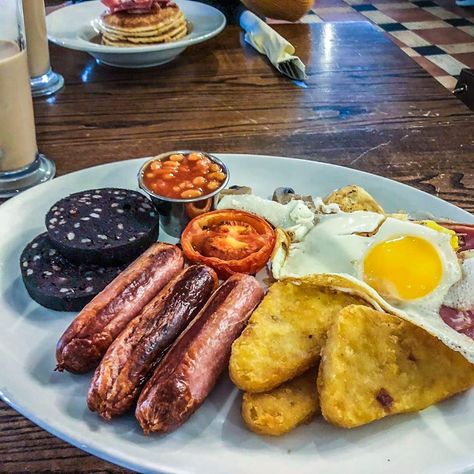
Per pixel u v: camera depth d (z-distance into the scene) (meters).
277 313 0.32
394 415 0.30
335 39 0.73
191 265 0.36
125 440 0.27
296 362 0.30
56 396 0.29
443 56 1.13
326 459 0.28
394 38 1.20
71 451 0.28
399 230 0.36
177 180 0.42
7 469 0.27
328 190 0.46
